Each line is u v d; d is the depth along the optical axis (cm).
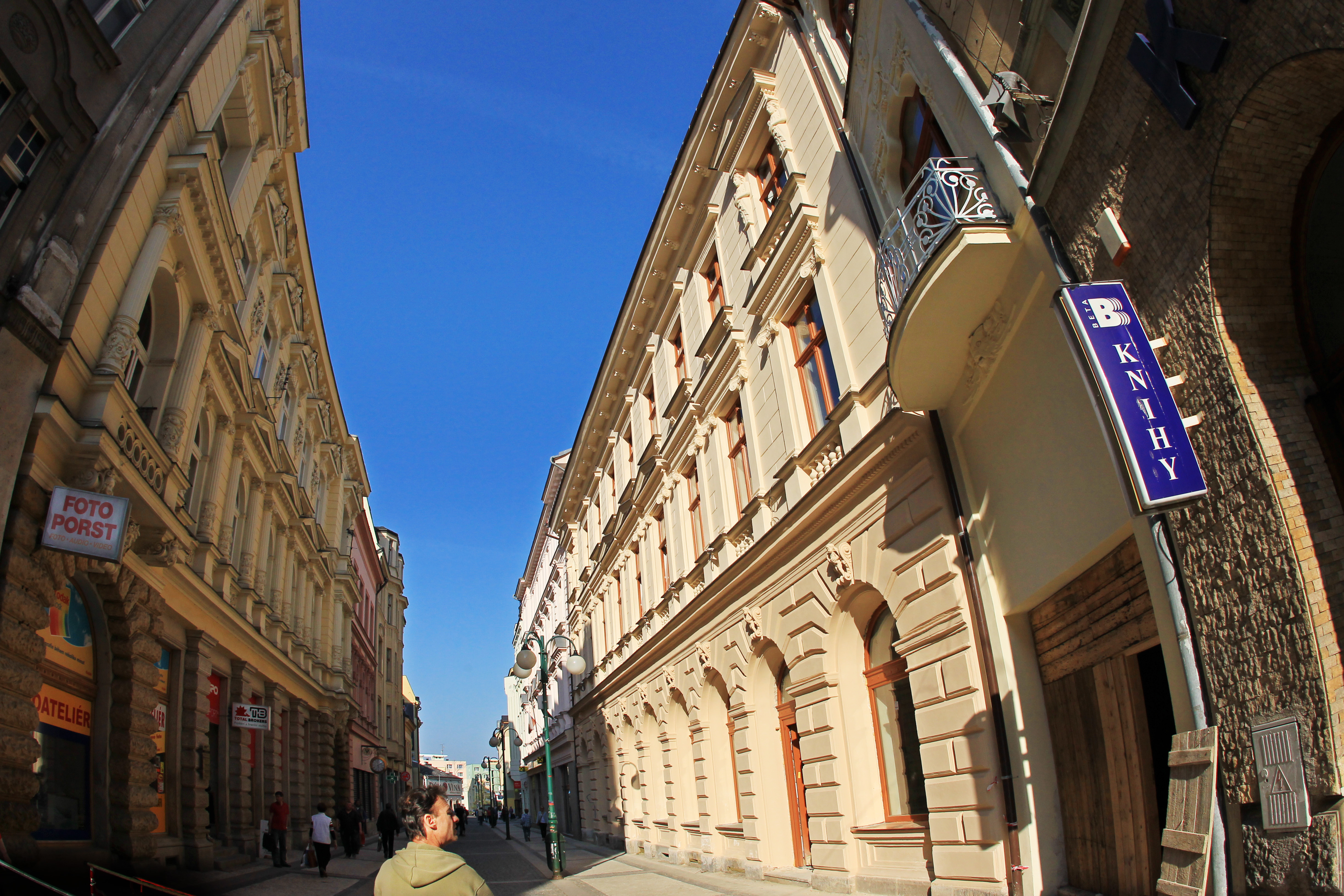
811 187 1241
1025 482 720
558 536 3753
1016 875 716
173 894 669
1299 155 436
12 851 746
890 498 952
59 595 995
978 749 779
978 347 755
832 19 1244
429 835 312
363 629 3922
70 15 947
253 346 1772
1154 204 492
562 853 1573
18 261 852
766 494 1298
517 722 6600
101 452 912
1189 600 489
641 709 2058
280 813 1641
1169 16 446
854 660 1077
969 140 712
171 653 1401
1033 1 598
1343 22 353
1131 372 473
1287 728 411
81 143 963
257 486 1880
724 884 1241
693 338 1767
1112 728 631
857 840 1026
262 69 1550
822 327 1208
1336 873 373
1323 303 443
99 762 1062
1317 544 412
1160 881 474
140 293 1038
